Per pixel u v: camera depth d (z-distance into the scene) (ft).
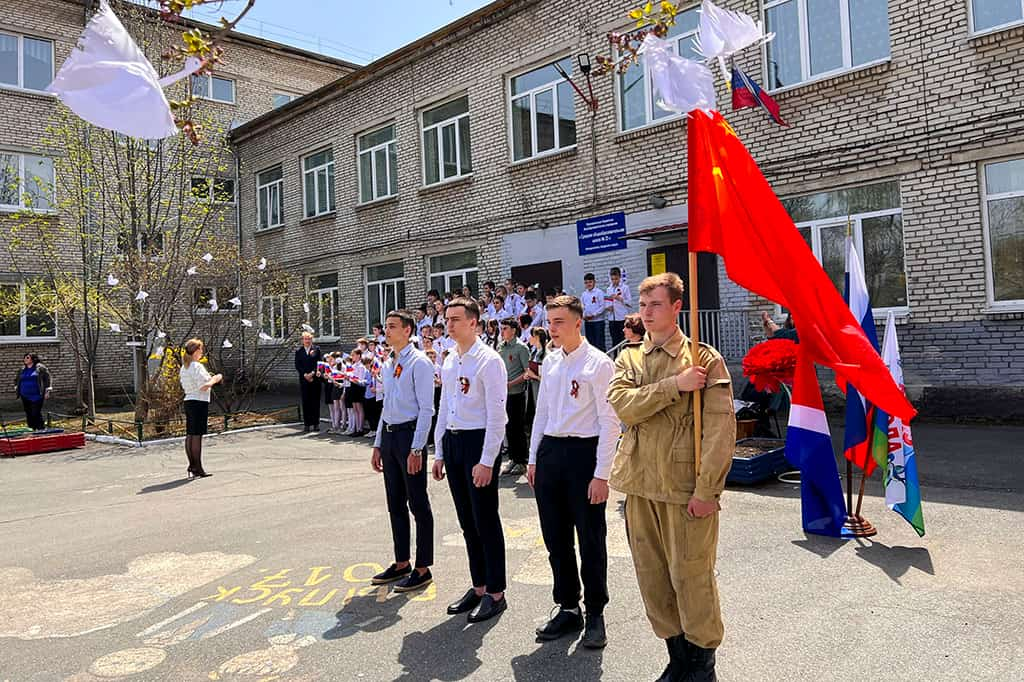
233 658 12.44
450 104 55.88
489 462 13.60
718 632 10.09
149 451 39.14
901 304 34.37
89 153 51.98
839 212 36.14
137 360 50.21
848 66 35.70
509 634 12.94
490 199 52.44
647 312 10.57
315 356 45.42
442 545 18.71
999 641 11.65
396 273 61.11
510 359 27.78
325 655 12.40
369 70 60.95
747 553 16.51
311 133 68.33
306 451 37.11
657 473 10.16
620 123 44.98
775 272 11.53
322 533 20.35
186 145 54.29
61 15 65.31
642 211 43.62
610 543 17.93
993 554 15.64
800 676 10.85
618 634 12.73
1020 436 28.17
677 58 9.95
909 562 15.47
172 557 18.74
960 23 32.07
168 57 13.66
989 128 31.37
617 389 10.59
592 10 45.62
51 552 19.76
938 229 32.89
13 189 62.80
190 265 51.37
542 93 49.24
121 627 14.11
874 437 17.76
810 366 18.21
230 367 63.36
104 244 53.83
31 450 39.42
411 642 12.78
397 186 60.49
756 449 24.61
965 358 32.22
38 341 63.57
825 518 17.79
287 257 71.31
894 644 11.75
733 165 11.21
